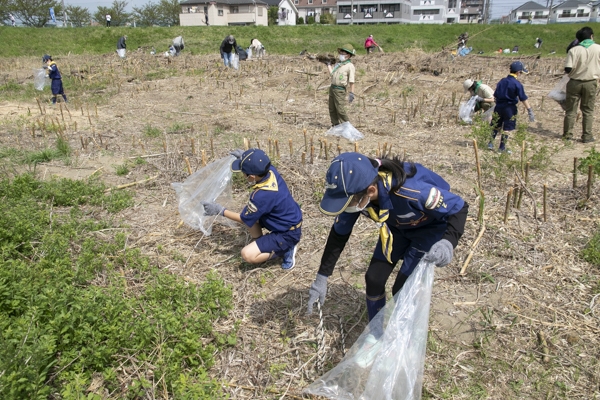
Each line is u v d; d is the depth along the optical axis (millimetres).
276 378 2906
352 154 2396
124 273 3910
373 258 2932
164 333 2973
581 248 4215
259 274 4012
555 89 8602
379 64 17203
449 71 16062
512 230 4555
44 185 5422
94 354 2746
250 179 3850
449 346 3135
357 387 2676
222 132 8461
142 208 5223
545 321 3336
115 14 61969
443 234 2684
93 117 9898
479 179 5277
